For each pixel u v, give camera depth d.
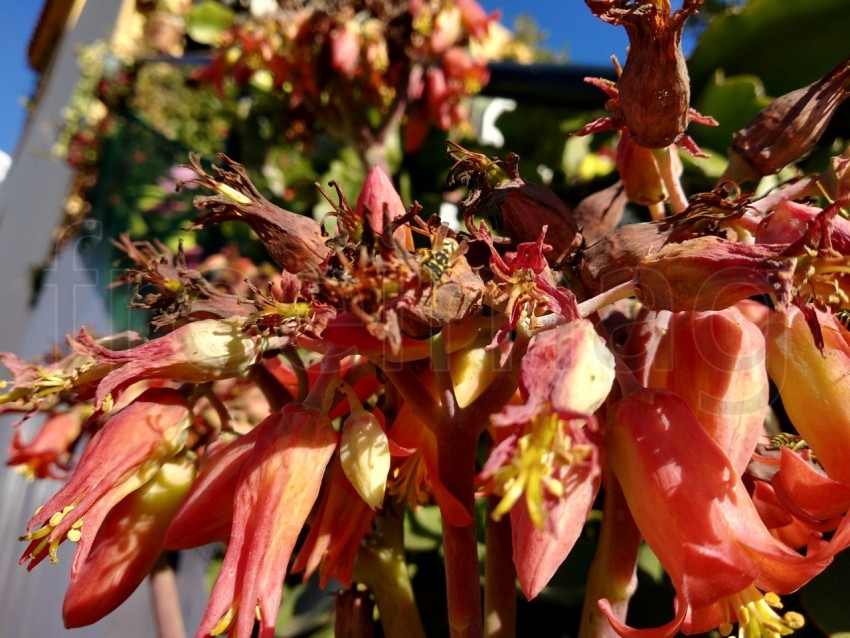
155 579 0.13
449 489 0.08
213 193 0.09
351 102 0.23
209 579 0.17
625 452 0.07
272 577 0.07
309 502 0.08
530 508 0.06
